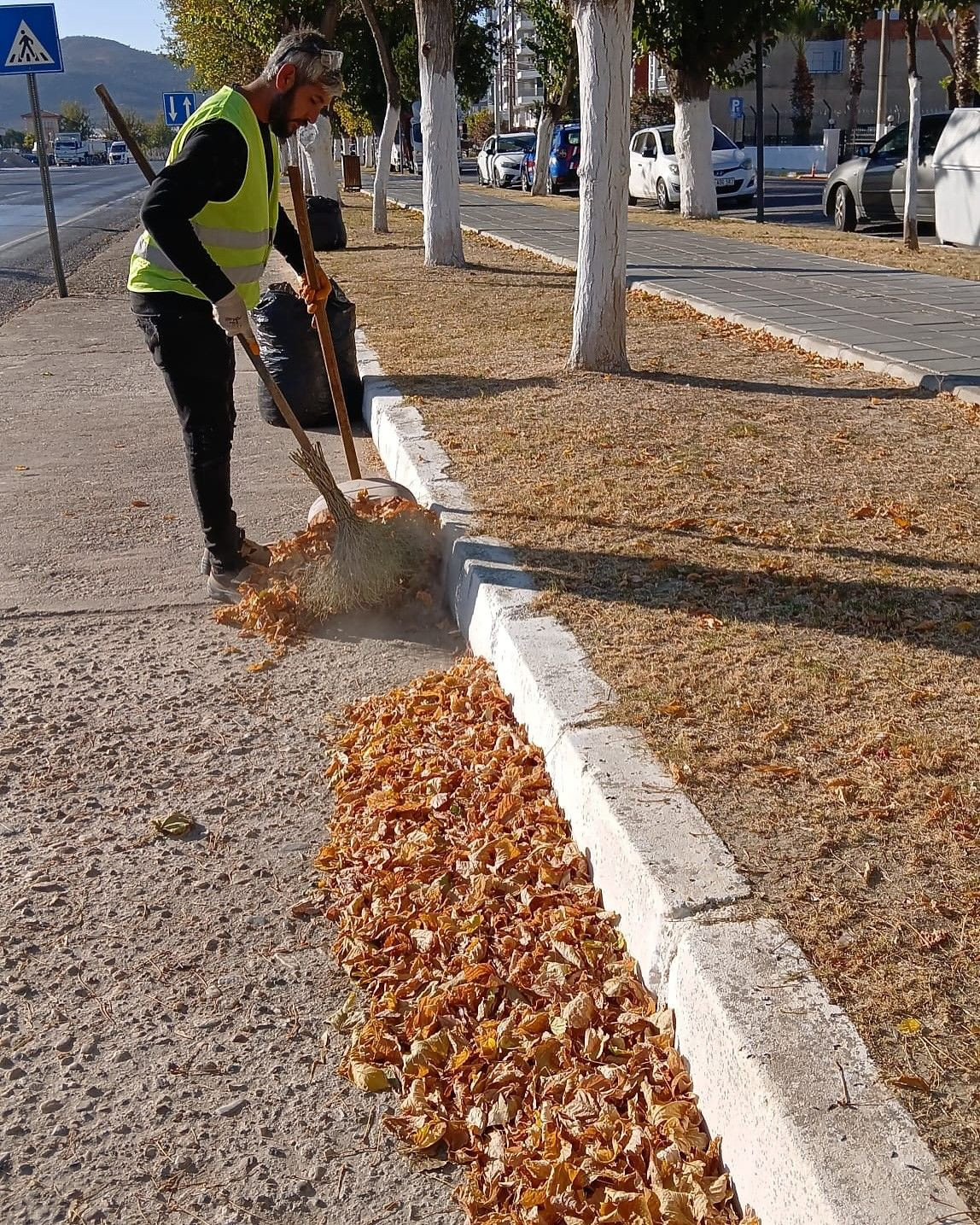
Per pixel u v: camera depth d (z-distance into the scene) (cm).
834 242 1706
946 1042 228
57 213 3167
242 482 727
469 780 374
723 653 400
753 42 2486
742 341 970
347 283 1427
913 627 417
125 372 1085
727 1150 232
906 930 259
